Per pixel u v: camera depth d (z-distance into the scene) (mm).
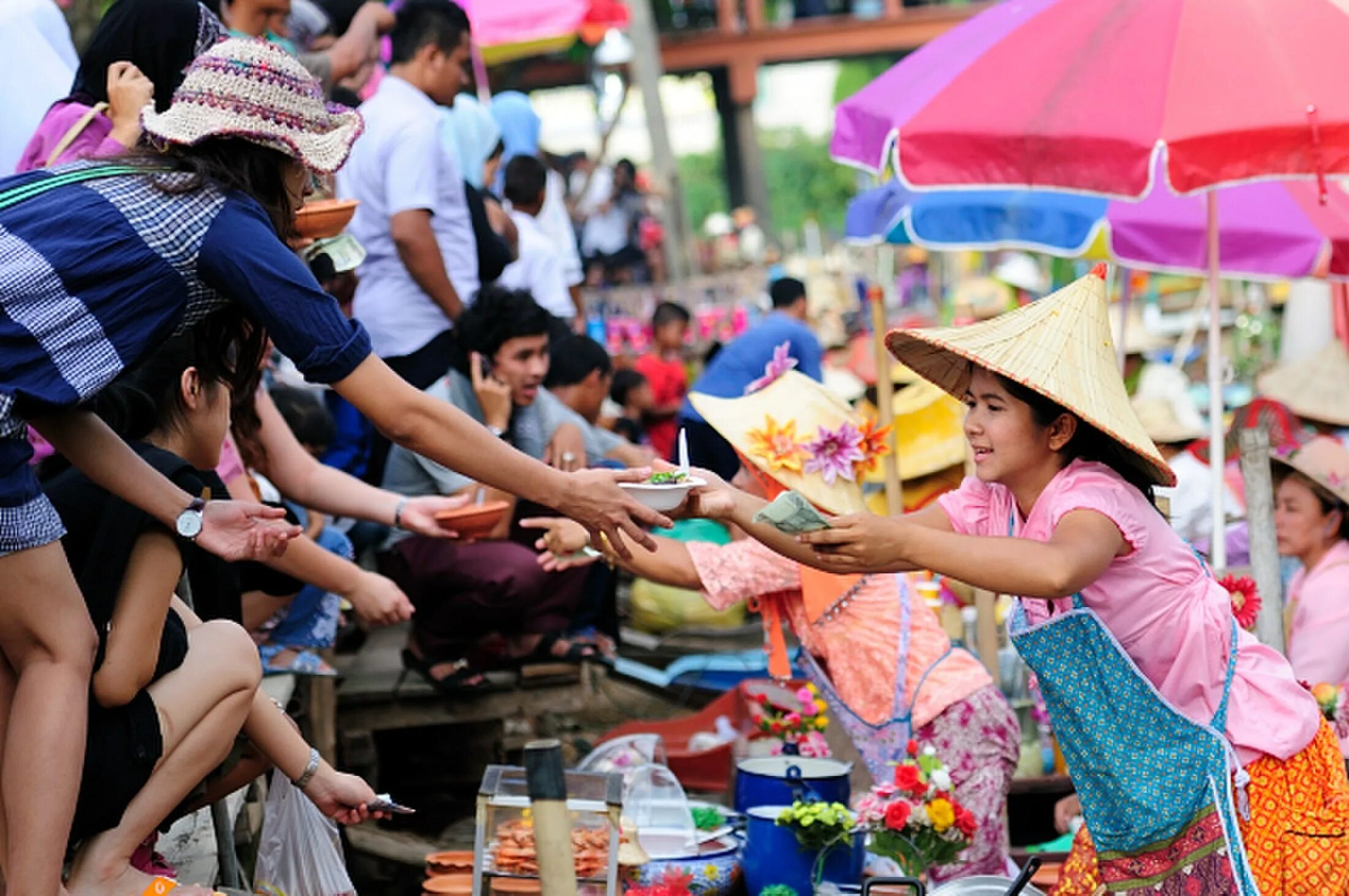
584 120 33469
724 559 5832
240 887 4586
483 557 7160
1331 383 9398
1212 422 7559
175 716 3869
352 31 9445
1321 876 4262
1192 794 4203
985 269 23422
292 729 4457
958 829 5359
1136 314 12641
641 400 12180
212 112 3695
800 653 6762
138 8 5391
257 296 3627
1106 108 6395
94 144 5340
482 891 4477
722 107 36031
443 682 7219
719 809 6012
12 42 6090
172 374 4418
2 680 3662
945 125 6617
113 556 3803
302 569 5676
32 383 3459
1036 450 4238
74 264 3496
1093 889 4559
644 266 21391
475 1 18500
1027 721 7000
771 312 13219
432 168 8039
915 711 5832
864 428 6008
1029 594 3928
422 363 8047
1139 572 4176
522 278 10969
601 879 4320
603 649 7598
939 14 33969
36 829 3475
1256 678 4301
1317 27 6449
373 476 8125
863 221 11273
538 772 3082
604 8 20359
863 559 3877
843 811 5332
